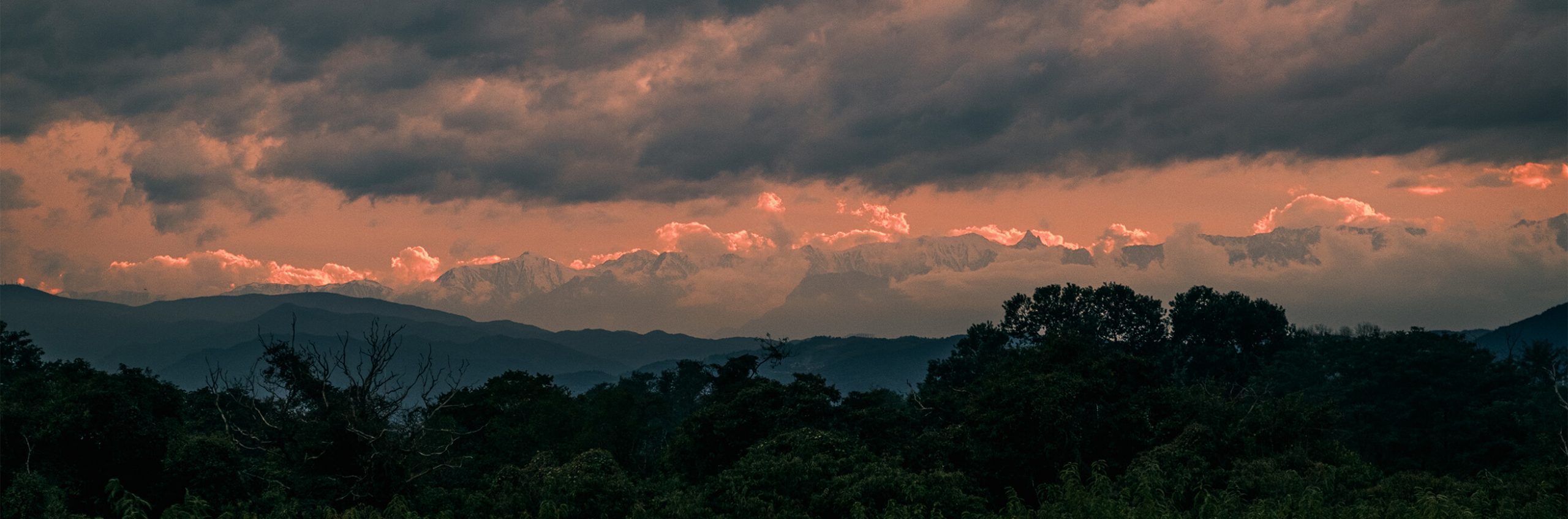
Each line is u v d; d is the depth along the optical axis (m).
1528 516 32.25
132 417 35.50
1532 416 70.75
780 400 48.28
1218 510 31.64
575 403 61.16
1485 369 75.88
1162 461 38.78
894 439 47.44
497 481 38.03
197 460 35.59
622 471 37.31
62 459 34.75
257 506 35.16
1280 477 36.12
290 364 40.28
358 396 39.44
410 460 42.59
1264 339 96.69
